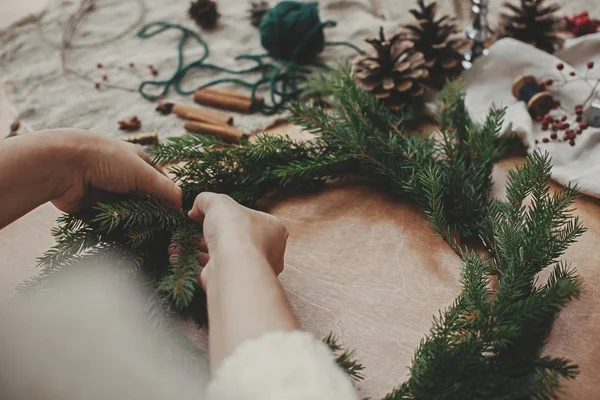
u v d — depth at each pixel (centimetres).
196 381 51
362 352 60
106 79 86
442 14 92
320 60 88
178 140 69
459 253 63
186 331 61
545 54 77
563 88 76
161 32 93
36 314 40
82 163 59
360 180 72
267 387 38
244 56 88
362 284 64
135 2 97
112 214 59
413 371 54
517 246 60
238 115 81
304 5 86
